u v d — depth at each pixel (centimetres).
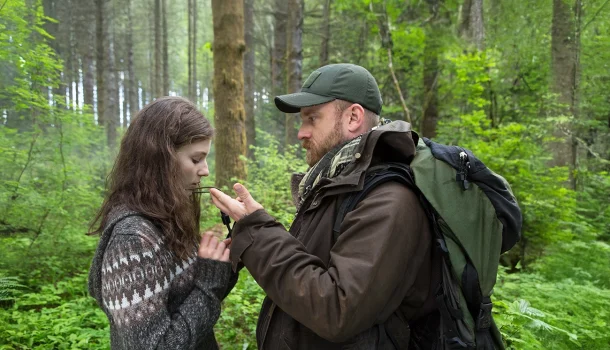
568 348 257
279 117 1570
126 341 115
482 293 117
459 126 614
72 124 578
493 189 119
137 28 2950
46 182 497
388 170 124
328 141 143
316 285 110
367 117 144
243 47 633
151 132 128
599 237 639
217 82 629
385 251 109
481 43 802
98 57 1638
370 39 973
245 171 645
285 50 1510
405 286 118
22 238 437
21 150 482
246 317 298
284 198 587
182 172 133
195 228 136
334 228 125
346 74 142
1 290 330
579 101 795
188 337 120
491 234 117
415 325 129
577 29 765
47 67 503
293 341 129
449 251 116
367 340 119
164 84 2131
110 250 118
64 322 305
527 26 871
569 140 693
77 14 1911
